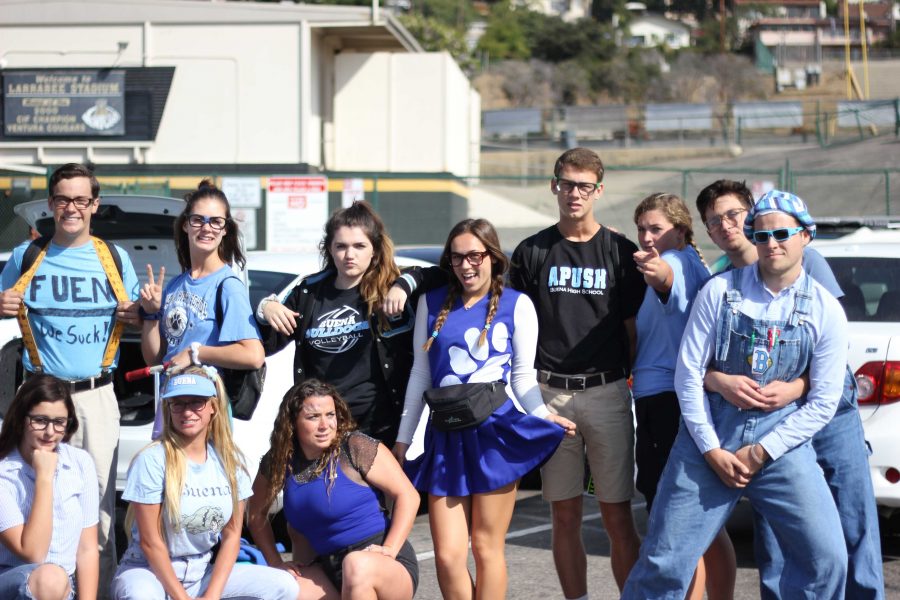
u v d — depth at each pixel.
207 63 23.53
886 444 5.57
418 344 4.68
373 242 4.66
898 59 76.38
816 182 32.41
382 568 4.36
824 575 4.06
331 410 4.48
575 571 4.99
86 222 4.98
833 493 4.58
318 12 23.34
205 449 4.51
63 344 4.93
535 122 46.38
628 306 4.88
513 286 4.98
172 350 4.76
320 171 24.41
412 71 25.08
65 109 23.56
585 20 81.00
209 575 4.54
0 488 4.41
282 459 4.52
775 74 72.31
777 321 4.11
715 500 4.15
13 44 23.58
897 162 34.44
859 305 6.14
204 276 4.78
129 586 4.32
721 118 44.25
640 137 46.62
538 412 4.56
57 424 4.42
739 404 4.11
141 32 23.52
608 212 30.48
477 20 82.81
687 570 4.15
